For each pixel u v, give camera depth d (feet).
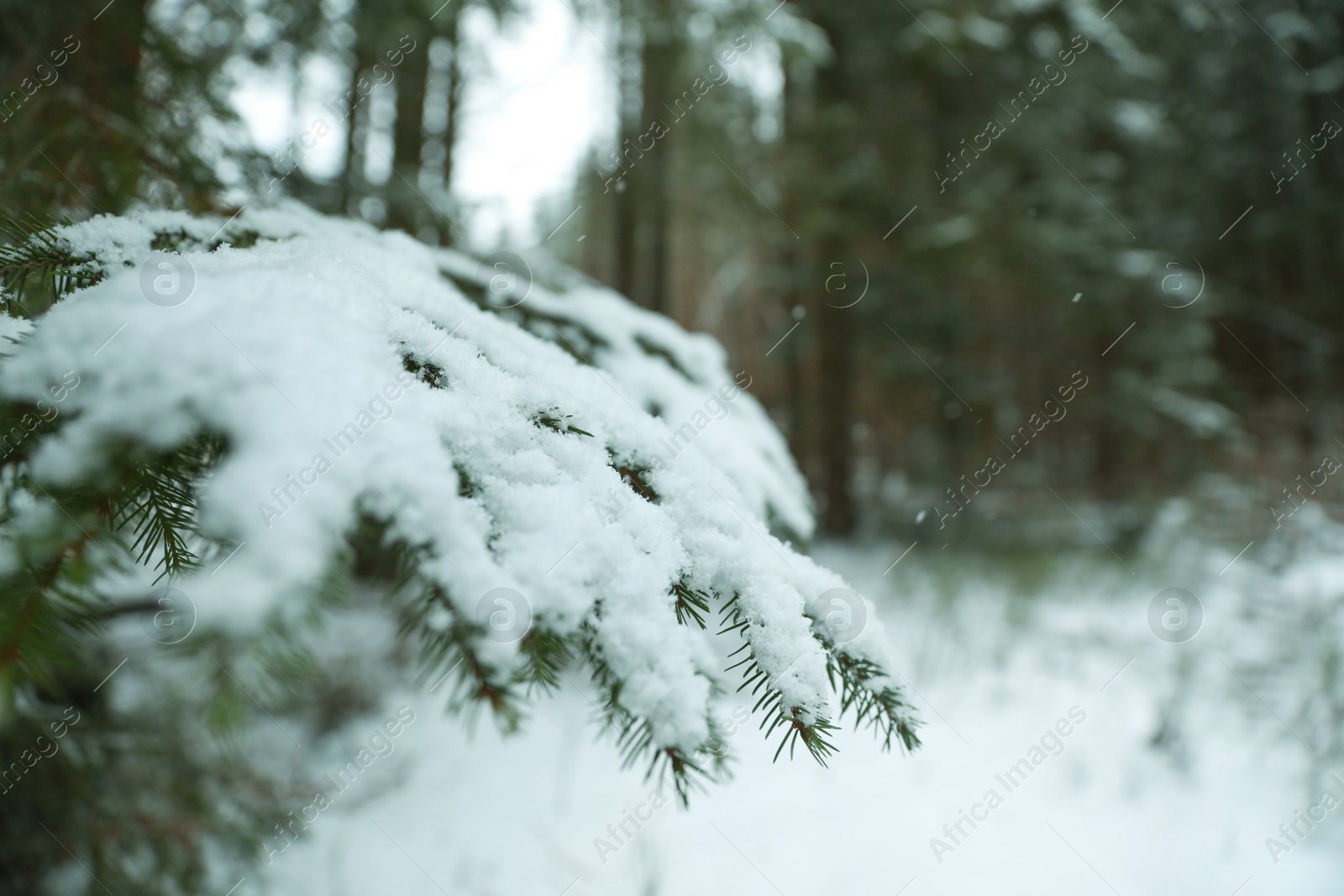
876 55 25.58
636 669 1.84
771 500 4.54
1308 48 33.30
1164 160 32.17
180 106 5.48
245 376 1.40
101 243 2.51
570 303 5.41
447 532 1.60
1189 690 11.83
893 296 24.88
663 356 5.57
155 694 7.15
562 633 1.73
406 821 10.35
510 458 2.03
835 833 9.50
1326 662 11.21
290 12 10.39
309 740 11.87
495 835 10.11
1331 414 24.59
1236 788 9.63
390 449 1.59
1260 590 15.12
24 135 4.27
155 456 1.52
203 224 2.89
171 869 6.43
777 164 23.62
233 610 1.00
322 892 8.98
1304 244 35.63
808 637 2.23
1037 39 24.17
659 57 20.31
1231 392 29.53
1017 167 24.32
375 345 1.87
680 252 45.98
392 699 13.06
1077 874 8.59
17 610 1.44
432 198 9.35
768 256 30.53
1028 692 12.69
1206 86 33.06
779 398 28.96
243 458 1.25
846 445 26.61
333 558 1.28
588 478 2.19
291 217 3.41
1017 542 23.39
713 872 9.03
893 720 2.31
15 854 5.72
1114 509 26.30
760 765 10.94
